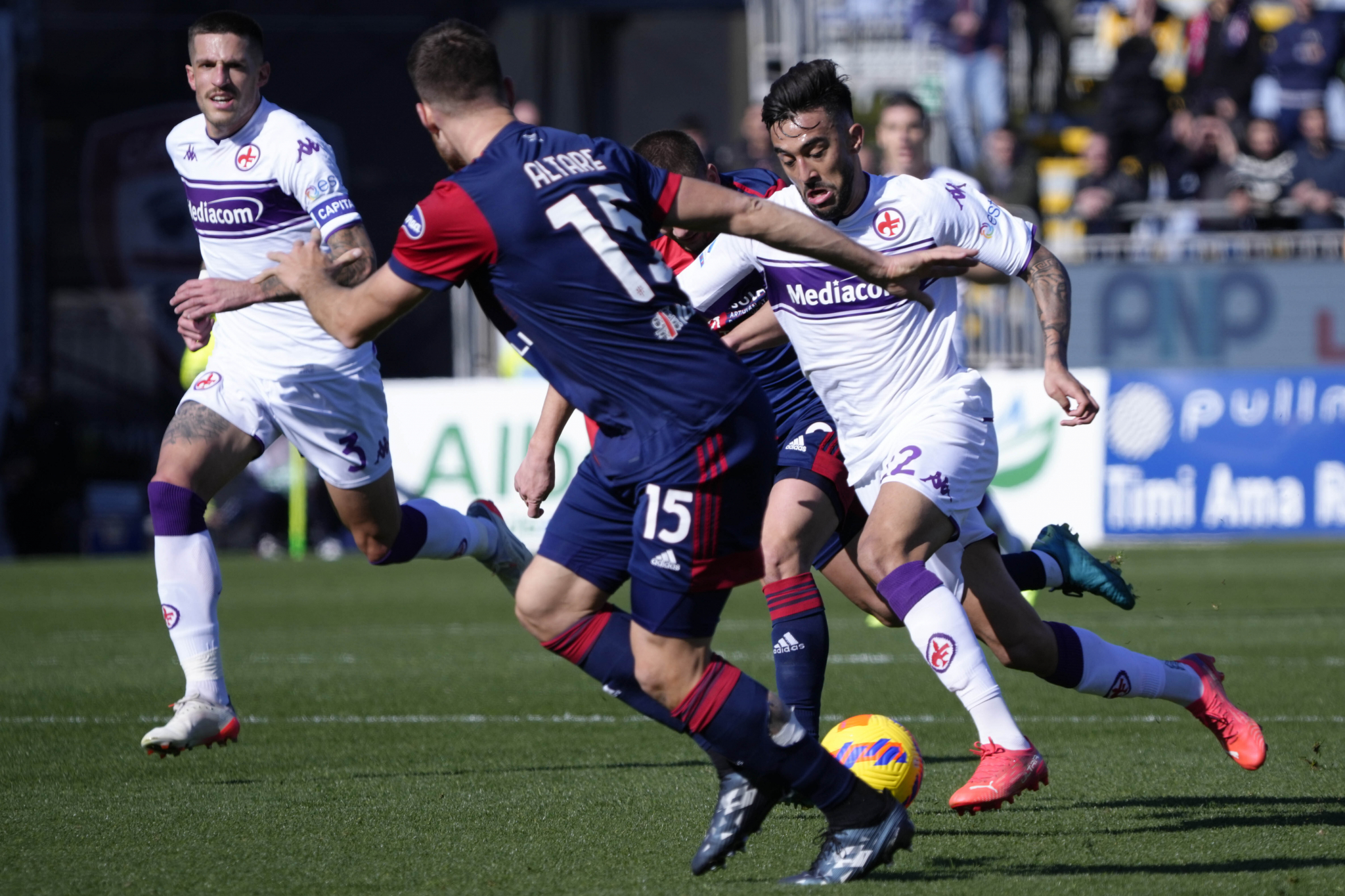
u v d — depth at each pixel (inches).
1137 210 2272.4
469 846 554.3
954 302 617.3
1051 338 603.8
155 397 2792.8
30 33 2773.1
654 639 476.4
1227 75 2293.3
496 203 465.4
